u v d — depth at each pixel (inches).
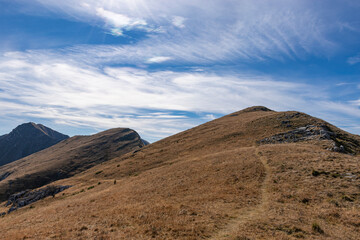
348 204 714.2
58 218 928.9
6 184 4955.7
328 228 589.9
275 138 2178.9
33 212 1379.2
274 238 545.0
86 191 1962.4
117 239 609.9
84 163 6486.2
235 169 1336.1
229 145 2352.4
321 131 1991.9
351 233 556.4
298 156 1359.5
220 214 746.8
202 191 1067.9
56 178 5644.7
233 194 963.3
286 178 1050.7
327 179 941.8
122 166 2733.8
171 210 825.5
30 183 5191.9
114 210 907.4
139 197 1115.3
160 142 3786.9
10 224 1006.4
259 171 1227.9
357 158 1222.9
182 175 1462.8
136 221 745.0
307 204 773.3
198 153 2348.7
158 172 1814.7
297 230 585.3
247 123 3093.0
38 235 687.1
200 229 637.3
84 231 690.2
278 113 3169.3
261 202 848.9
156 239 594.9
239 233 584.4
